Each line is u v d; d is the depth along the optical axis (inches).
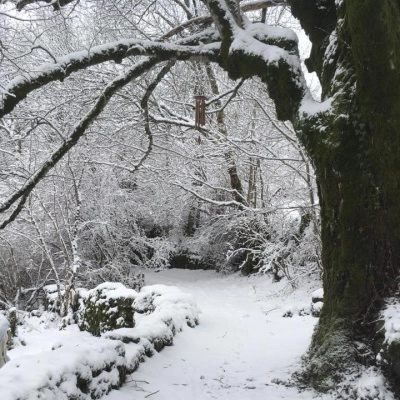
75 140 230.2
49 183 502.3
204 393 183.2
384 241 181.8
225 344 266.8
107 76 448.8
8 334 345.1
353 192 180.4
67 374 143.5
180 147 508.1
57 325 417.4
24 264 552.7
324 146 184.2
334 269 190.5
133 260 686.5
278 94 209.6
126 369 192.9
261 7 271.0
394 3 167.8
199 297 497.7
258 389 185.9
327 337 186.4
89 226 537.6
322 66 210.5
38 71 210.4
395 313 170.9
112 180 548.4
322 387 174.6
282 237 526.3
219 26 223.5
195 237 679.1
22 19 202.8
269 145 492.7
